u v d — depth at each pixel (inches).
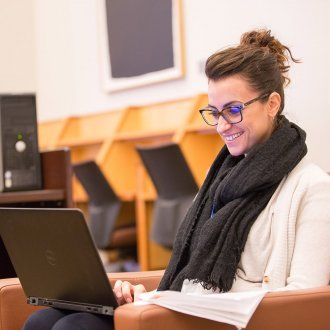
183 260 130.6
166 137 363.9
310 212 117.3
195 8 349.4
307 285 113.4
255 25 303.6
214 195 130.2
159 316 102.9
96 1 418.6
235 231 120.2
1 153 195.9
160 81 377.1
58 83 458.9
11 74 454.9
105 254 397.4
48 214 112.7
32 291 126.5
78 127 437.7
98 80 426.0
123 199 351.6
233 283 119.9
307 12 269.4
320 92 260.1
